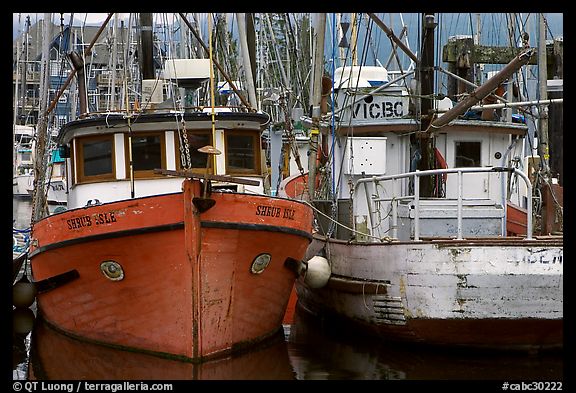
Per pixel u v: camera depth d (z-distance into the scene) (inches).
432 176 563.5
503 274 431.5
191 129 509.4
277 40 1127.6
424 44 559.8
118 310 458.6
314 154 610.9
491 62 727.7
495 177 601.0
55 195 1320.1
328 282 548.7
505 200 476.4
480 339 448.8
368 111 619.8
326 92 665.6
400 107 618.2
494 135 612.4
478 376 415.8
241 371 432.5
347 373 426.9
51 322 522.6
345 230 586.6
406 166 605.9
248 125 519.8
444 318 442.6
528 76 759.1
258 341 487.8
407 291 456.4
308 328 579.2
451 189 594.6
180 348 439.2
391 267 466.6
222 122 511.5
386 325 478.3
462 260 437.4
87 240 442.9
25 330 557.6
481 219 496.4
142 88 642.8
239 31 661.9
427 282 446.6
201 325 437.4
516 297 433.1
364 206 590.9
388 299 469.7
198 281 431.2
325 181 644.1
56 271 474.9
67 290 477.1
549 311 432.8
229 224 432.5
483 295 435.2
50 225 468.4
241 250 445.4
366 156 583.2
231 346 458.9
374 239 524.4
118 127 501.7
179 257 428.5
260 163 528.1
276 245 463.8
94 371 433.1
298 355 472.7
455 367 435.8
